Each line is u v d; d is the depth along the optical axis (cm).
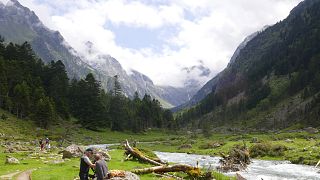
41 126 15738
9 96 17000
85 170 2325
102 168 2245
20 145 8319
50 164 4209
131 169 3788
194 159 8538
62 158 5200
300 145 9956
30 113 16150
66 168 3769
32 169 3734
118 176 2348
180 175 3728
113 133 19525
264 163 7619
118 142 16238
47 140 8006
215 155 9950
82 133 17125
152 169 3703
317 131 16550
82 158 2338
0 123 13600
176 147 13338
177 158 8862
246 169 6188
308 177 5091
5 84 16162
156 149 12925
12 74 17512
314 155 7744
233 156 6775
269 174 5447
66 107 18825
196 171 3616
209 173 3634
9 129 13200
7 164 4191
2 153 5831
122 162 4653
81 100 19800
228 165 6247
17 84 16325
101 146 12700
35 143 10138
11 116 15475
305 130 17850
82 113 18938
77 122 18800
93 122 18888
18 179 3023
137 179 2405
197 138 17900
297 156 8200
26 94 15975
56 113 17700
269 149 9356
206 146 12231
